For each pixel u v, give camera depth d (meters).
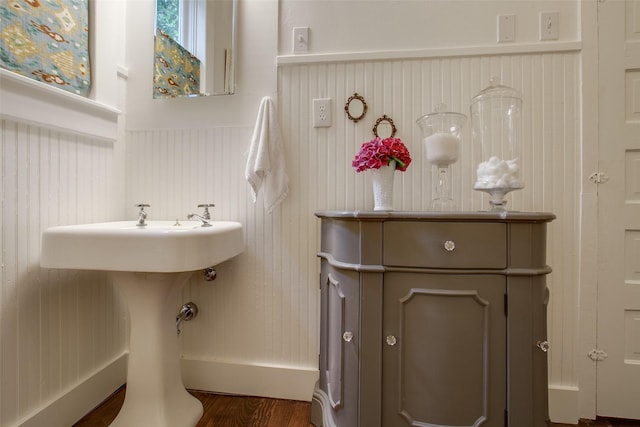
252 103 1.26
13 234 0.90
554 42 1.11
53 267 0.87
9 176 0.89
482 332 0.77
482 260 0.77
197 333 1.30
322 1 1.23
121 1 1.33
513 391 0.75
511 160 0.98
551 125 1.11
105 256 0.85
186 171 1.30
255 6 1.27
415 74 1.18
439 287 0.79
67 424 1.06
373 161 0.95
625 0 1.08
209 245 0.91
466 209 1.15
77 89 1.12
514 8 1.13
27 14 0.95
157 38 1.34
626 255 1.09
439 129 1.06
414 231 0.80
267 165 1.17
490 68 1.14
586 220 1.09
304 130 1.23
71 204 1.09
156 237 0.84
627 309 1.08
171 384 1.05
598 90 1.09
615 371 1.09
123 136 1.33
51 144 1.02
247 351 1.27
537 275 0.75
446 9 1.17
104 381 1.22
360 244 0.82
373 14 1.21
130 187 1.34
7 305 0.89
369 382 0.81
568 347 1.11
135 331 1.00
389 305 0.81
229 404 1.20
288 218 1.24
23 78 0.90
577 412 1.10
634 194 1.08
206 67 1.29
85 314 1.15
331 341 0.97
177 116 1.31
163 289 1.00
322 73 1.23
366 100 1.20
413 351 0.80
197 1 1.31
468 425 0.77
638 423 1.08
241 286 1.27
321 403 1.01
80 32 1.13
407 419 0.80
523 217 0.74
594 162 1.09
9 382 0.89
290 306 1.25
